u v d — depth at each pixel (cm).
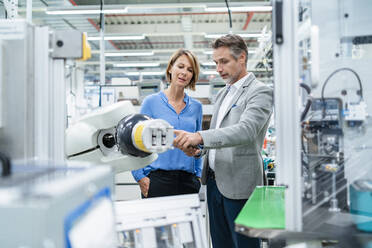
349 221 80
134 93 337
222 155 137
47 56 81
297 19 73
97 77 959
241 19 642
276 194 110
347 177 86
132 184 274
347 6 92
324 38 92
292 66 73
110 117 98
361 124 89
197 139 111
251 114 125
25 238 46
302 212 77
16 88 79
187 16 594
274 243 219
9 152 79
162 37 720
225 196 136
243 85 138
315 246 90
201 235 88
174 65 158
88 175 60
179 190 150
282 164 74
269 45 265
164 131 90
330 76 91
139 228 84
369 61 92
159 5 339
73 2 390
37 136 82
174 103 160
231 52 134
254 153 135
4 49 78
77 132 99
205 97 311
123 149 95
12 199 47
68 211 51
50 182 54
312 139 85
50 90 83
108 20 639
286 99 74
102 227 59
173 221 87
